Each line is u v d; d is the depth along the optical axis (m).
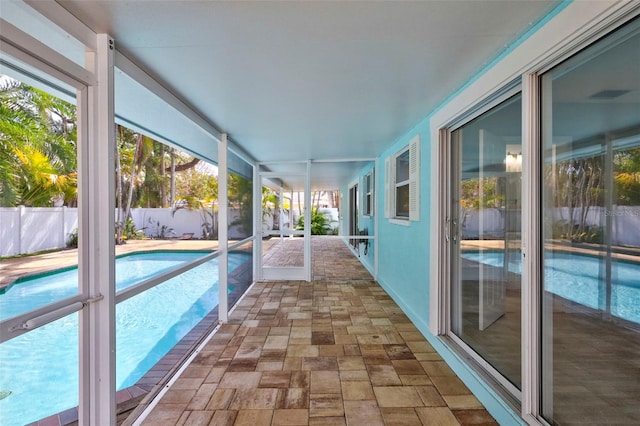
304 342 3.29
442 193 3.10
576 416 1.53
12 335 1.26
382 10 1.56
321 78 2.37
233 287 4.55
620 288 1.28
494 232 2.36
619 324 1.29
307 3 1.49
